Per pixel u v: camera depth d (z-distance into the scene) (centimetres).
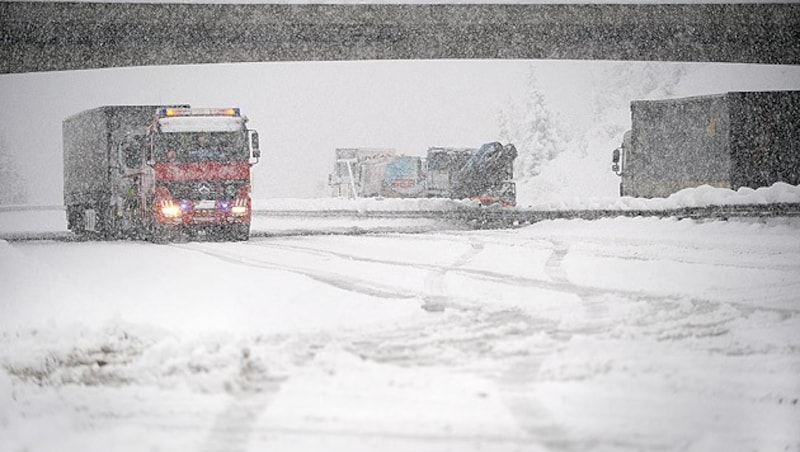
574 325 3512
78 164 12306
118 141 11194
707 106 11369
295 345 3186
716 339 3134
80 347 3269
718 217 10275
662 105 12069
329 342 3241
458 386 2494
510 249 7831
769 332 3266
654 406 2278
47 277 5475
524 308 4053
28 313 4228
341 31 12700
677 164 11825
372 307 4162
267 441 2028
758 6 11900
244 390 2541
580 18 12119
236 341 3198
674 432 2059
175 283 5312
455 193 15175
